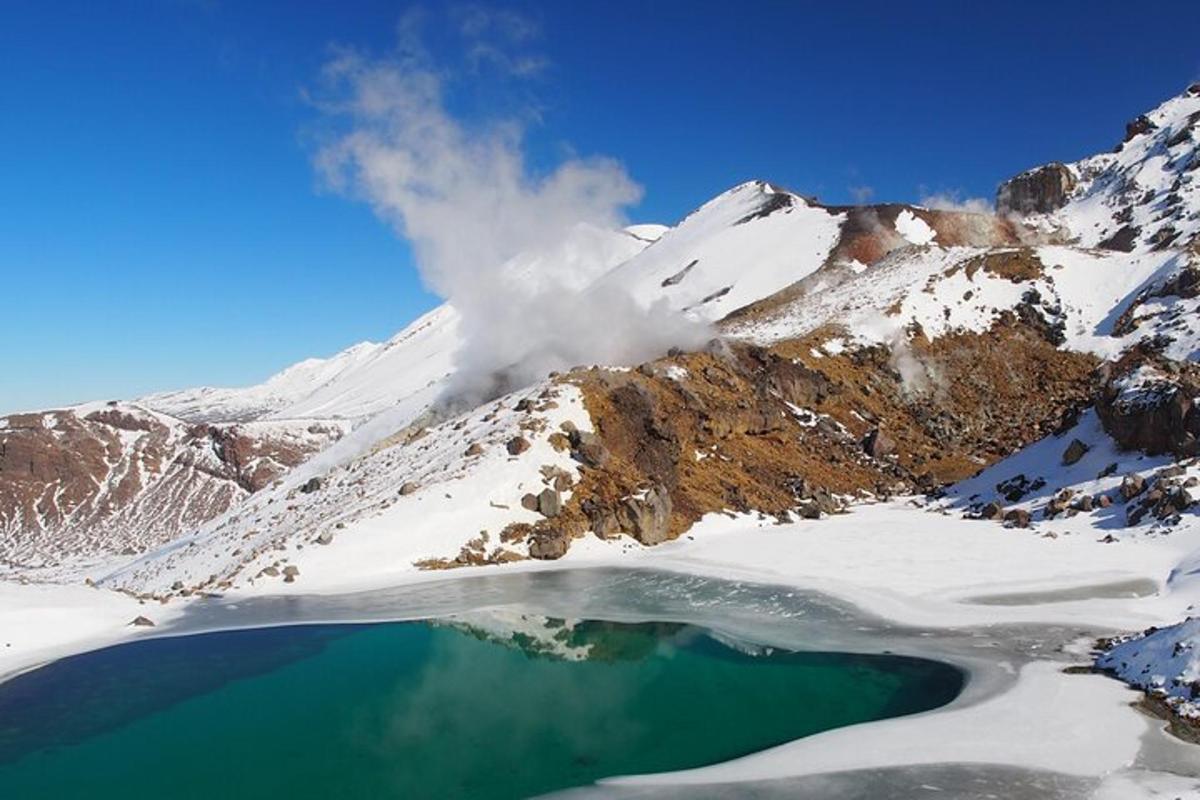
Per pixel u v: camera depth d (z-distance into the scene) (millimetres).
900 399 82062
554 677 31422
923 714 25344
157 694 30188
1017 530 50625
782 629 35719
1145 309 86938
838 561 46750
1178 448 51531
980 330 91438
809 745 23656
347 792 22641
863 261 129500
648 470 59281
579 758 24266
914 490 68375
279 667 32969
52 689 30844
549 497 53938
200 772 24016
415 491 55000
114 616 39844
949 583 40812
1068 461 58875
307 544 50344
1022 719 24359
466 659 33688
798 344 83688
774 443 70062
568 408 61781
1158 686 25812
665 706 28109
